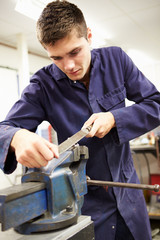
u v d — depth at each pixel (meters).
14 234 0.58
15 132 0.72
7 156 0.73
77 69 0.82
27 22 2.69
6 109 3.23
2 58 3.24
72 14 0.76
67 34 0.73
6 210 0.48
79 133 0.74
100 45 3.63
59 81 0.98
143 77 1.03
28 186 0.56
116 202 0.96
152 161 3.25
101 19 2.78
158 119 0.93
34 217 0.56
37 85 1.01
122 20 2.83
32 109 0.99
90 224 0.64
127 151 1.07
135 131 0.90
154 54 4.23
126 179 1.03
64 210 0.63
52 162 0.64
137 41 3.55
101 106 0.98
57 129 1.01
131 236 0.98
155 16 2.76
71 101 0.99
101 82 1.00
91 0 2.34
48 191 0.60
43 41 0.77
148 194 3.07
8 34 3.01
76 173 0.69
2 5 2.30
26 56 3.02
